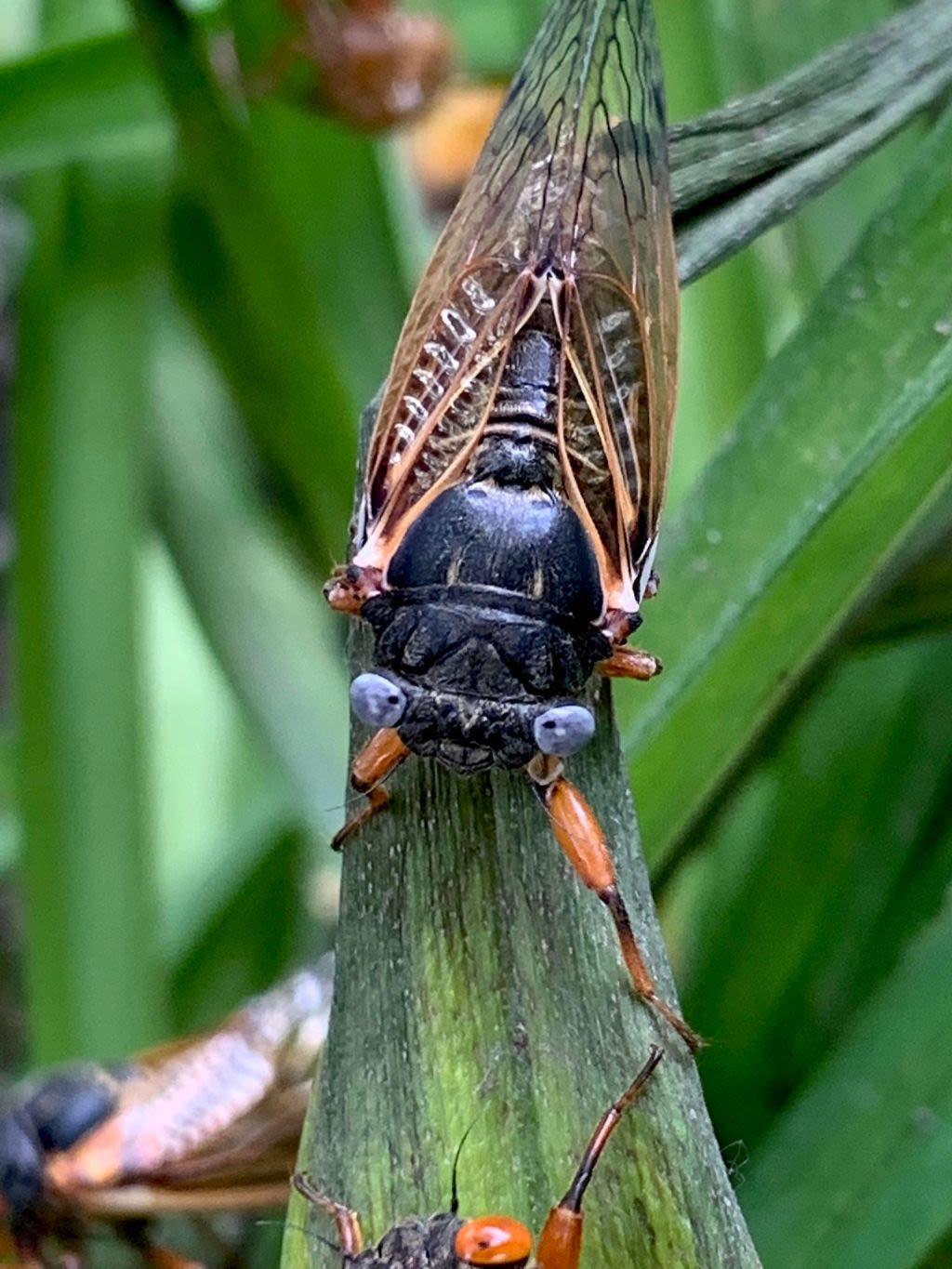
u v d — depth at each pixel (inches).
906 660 3.7
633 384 2.9
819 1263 3.0
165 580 6.6
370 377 4.4
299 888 5.3
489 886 2.4
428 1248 2.2
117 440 4.3
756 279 4.0
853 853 3.7
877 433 2.6
